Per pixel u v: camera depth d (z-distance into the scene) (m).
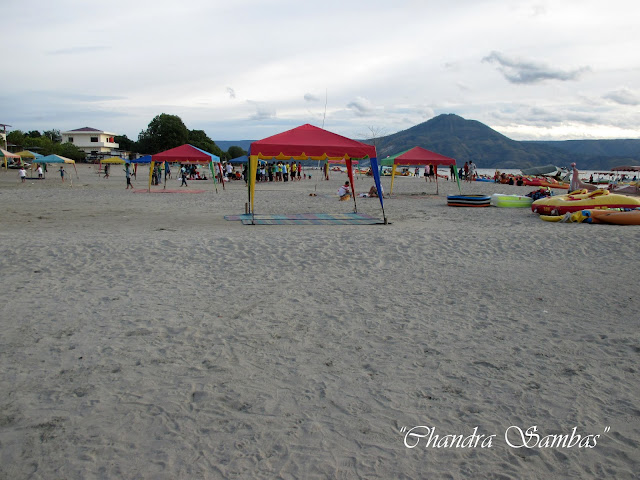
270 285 7.00
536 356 4.54
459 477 2.82
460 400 3.71
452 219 14.73
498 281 7.28
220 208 17.55
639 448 3.10
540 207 15.08
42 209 16.91
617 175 55.03
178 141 96.88
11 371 4.14
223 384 3.95
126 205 18.48
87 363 4.32
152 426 3.32
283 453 3.03
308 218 14.48
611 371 4.20
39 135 114.44
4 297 6.26
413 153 23.23
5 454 2.98
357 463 2.94
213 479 2.78
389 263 8.39
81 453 3.01
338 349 4.71
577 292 6.69
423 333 5.14
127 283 7.01
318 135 13.43
